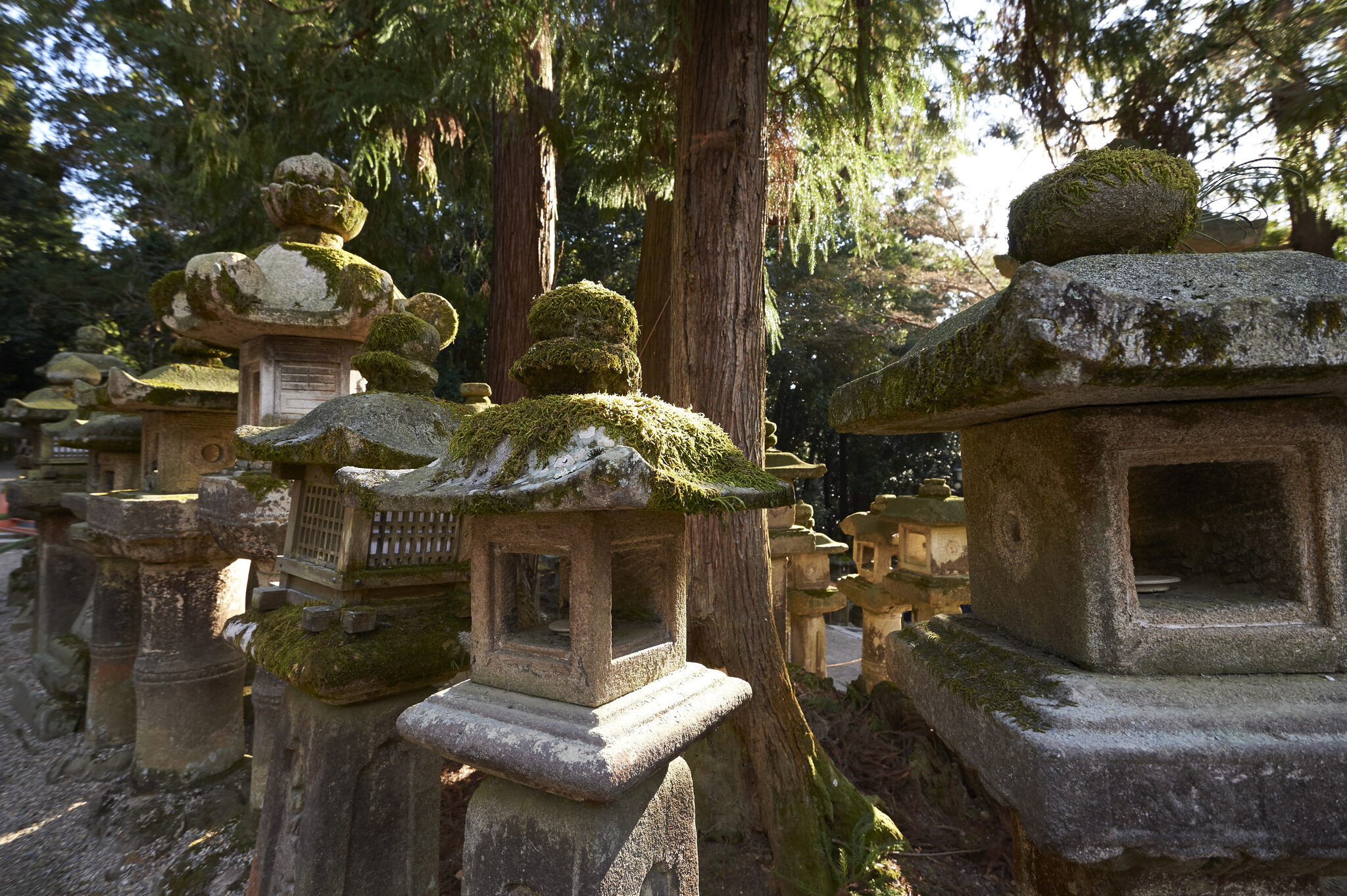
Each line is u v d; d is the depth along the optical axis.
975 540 1.90
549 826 1.56
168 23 5.40
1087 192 1.43
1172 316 1.07
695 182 3.52
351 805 2.39
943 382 1.36
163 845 3.89
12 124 11.47
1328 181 3.86
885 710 4.80
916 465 19.09
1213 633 1.33
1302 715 1.22
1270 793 1.16
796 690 5.20
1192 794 1.16
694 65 3.62
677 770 1.84
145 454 4.75
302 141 6.61
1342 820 1.16
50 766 5.03
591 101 5.85
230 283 3.10
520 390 5.86
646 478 1.31
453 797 4.06
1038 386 1.11
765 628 3.42
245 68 5.91
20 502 6.65
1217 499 1.65
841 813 3.38
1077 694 1.27
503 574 1.75
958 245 10.66
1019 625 1.64
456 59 5.10
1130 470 1.95
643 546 1.71
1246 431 1.34
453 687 1.73
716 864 3.15
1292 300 1.07
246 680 6.17
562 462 1.41
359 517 2.49
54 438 6.92
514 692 1.64
